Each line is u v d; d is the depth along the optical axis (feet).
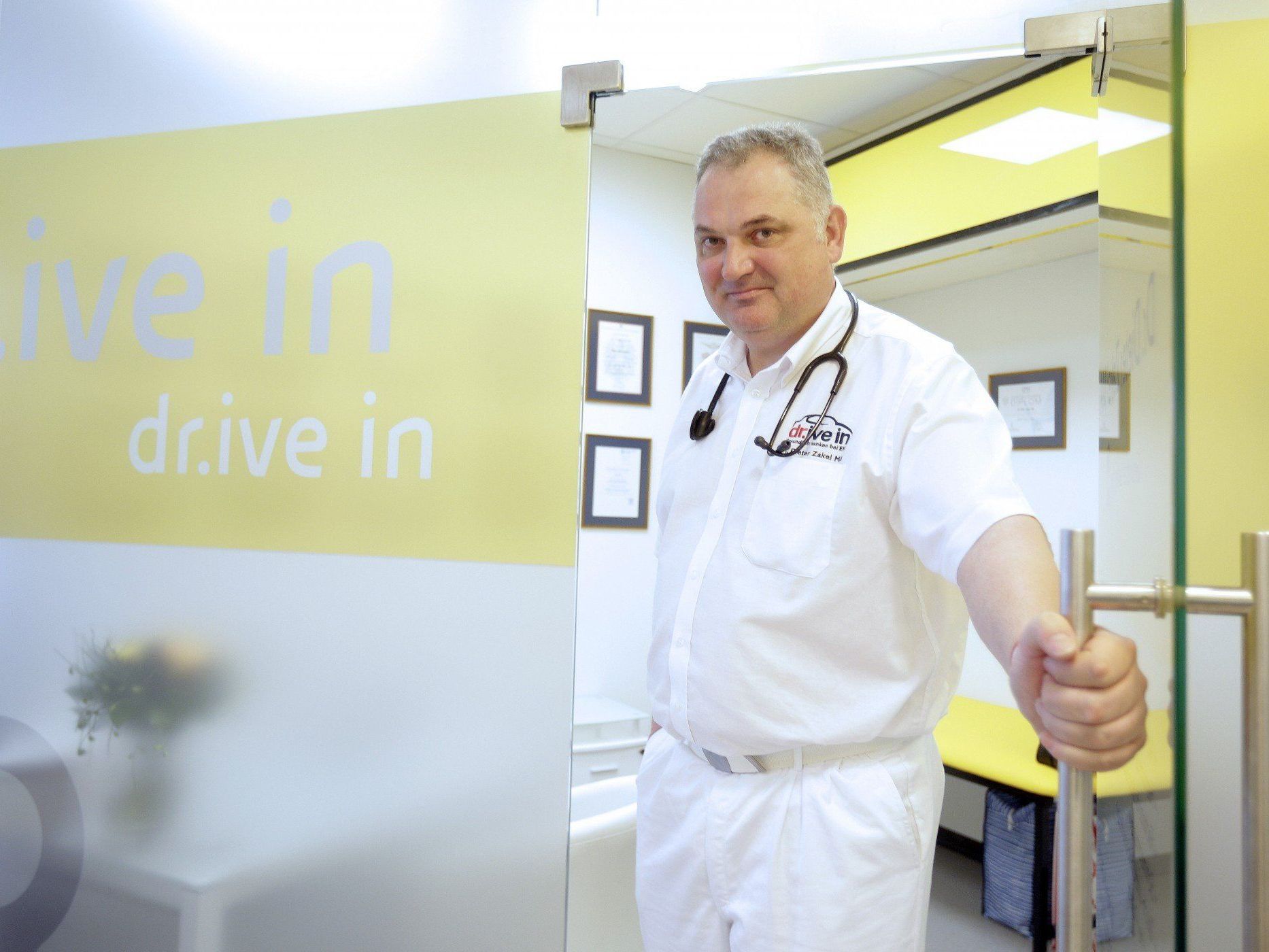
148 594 5.02
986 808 8.87
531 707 4.39
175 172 5.07
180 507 4.98
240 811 4.81
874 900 3.90
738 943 4.10
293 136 4.86
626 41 4.38
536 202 4.46
